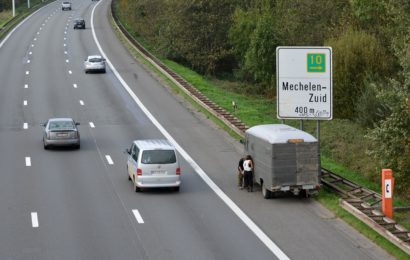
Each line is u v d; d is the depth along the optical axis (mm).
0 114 112375
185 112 114500
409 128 73375
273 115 121500
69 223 58312
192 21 180125
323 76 74875
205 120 108562
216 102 123562
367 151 78062
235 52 176000
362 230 55469
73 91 132375
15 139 96000
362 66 118688
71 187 71062
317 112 75188
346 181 70688
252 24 170750
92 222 58656
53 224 58031
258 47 152875
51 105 119562
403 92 72250
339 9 154250
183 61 183375
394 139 73188
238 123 102250
